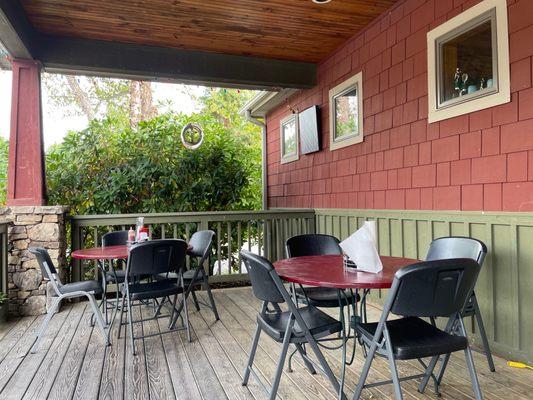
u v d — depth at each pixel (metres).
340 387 1.97
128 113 13.79
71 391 2.33
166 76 4.91
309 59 5.32
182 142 5.71
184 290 3.26
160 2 3.73
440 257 2.55
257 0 3.72
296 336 2.03
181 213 4.84
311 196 5.70
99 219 4.55
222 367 2.65
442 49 3.28
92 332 3.40
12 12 3.47
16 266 3.93
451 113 3.15
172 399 2.22
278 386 2.22
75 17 3.99
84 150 5.59
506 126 2.69
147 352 2.92
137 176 5.55
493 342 2.82
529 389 2.29
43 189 4.25
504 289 2.74
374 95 4.19
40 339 3.10
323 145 5.36
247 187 6.43
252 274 2.07
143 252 2.91
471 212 2.97
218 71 5.08
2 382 2.46
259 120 7.77
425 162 3.46
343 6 3.86
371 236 2.23
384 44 4.01
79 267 4.53
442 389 2.30
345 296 2.61
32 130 4.12
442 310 1.69
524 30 2.56
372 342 1.82
